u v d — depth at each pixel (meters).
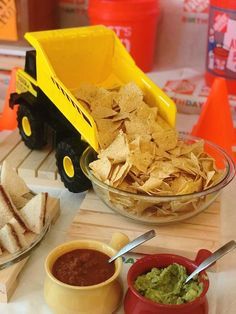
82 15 1.16
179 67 1.17
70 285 0.47
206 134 0.87
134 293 0.46
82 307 0.47
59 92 0.69
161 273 0.48
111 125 0.66
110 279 0.48
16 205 0.62
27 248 0.55
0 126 0.93
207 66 1.05
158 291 0.47
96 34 0.76
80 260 0.50
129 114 0.67
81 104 0.68
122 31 1.04
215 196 0.61
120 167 0.59
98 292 0.47
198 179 0.60
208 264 0.47
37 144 0.76
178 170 0.60
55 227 0.62
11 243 0.54
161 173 0.59
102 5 1.02
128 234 0.60
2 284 0.50
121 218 0.63
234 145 0.89
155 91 0.73
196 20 1.12
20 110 0.78
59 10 1.16
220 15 0.96
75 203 0.67
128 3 1.01
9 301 0.51
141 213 0.60
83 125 0.65
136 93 0.70
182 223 0.62
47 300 0.49
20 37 1.03
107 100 0.70
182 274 0.48
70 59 0.75
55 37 0.73
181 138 0.71
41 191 0.70
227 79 1.01
